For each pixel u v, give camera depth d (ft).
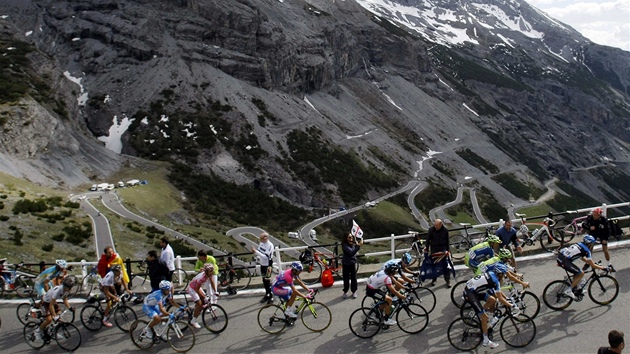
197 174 358.84
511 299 50.96
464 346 50.80
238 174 373.20
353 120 572.92
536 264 70.03
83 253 152.56
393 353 51.31
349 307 62.80
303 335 56.95
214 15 501.15
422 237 76.95
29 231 155.84
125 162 343.46
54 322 57.31
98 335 60.54
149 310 55.11
